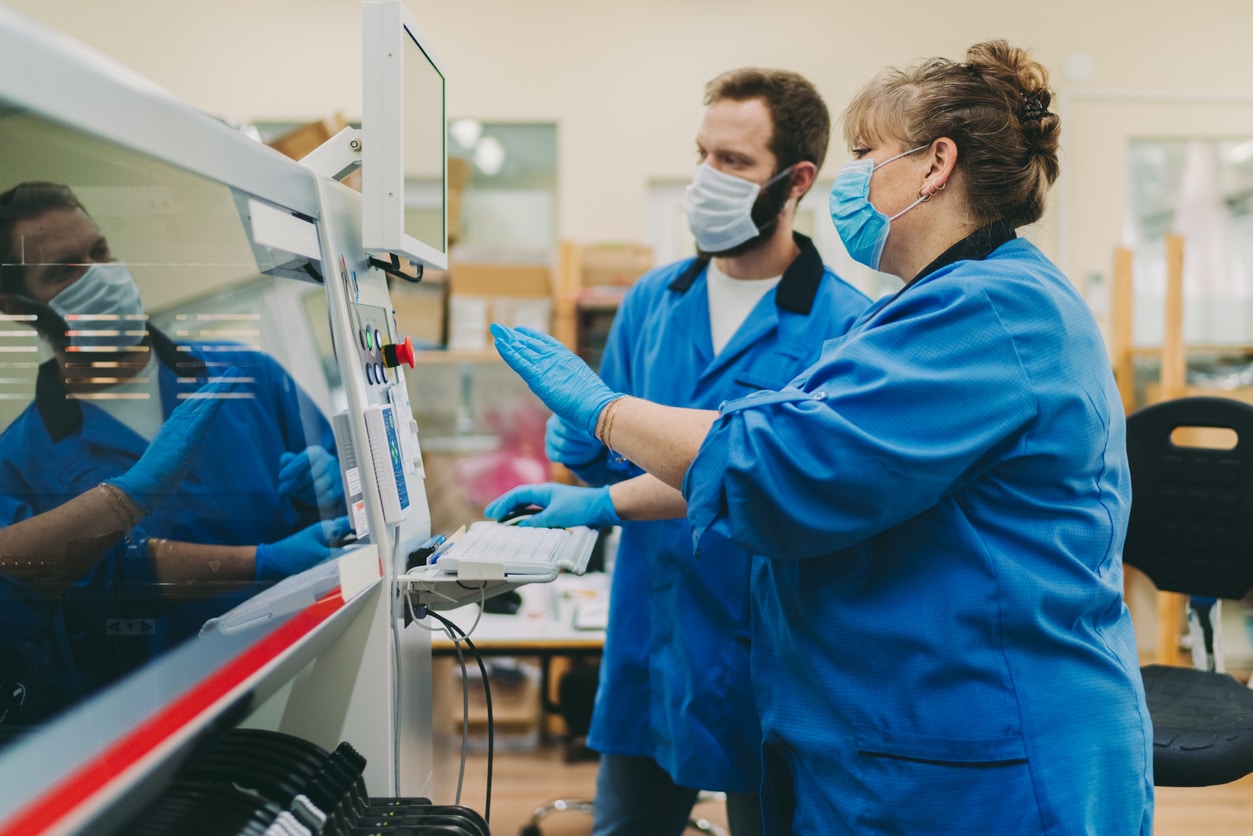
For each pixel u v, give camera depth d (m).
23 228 1.03
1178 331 3.08
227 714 0.71
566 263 3.12
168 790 0.78
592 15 4.02
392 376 1.19
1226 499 1.68
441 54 4.03
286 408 1.02
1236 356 3.62
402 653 1.11
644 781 1.58
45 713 0.85
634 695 1.54
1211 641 1.74
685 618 1.45
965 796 0.93
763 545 0.96
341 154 1.13
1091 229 3.99
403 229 1.07
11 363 1.04
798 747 1.04
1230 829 2.41
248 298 1.05
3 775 0.52
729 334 1.58
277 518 1.00
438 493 3.25
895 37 3.97
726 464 0.95
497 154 4.10
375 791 1.03
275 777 0.84
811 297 1.51
